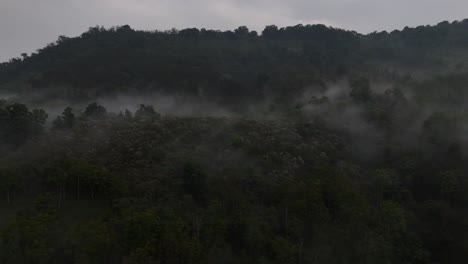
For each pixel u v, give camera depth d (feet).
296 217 151.53
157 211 143.13
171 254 123.34
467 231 167.12
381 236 149.07
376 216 158.40
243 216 150.00
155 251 122.52
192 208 154.30
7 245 123.75
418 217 174.60
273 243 139.33
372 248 142.82
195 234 139.33
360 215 150.92
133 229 127.13
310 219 149.38
